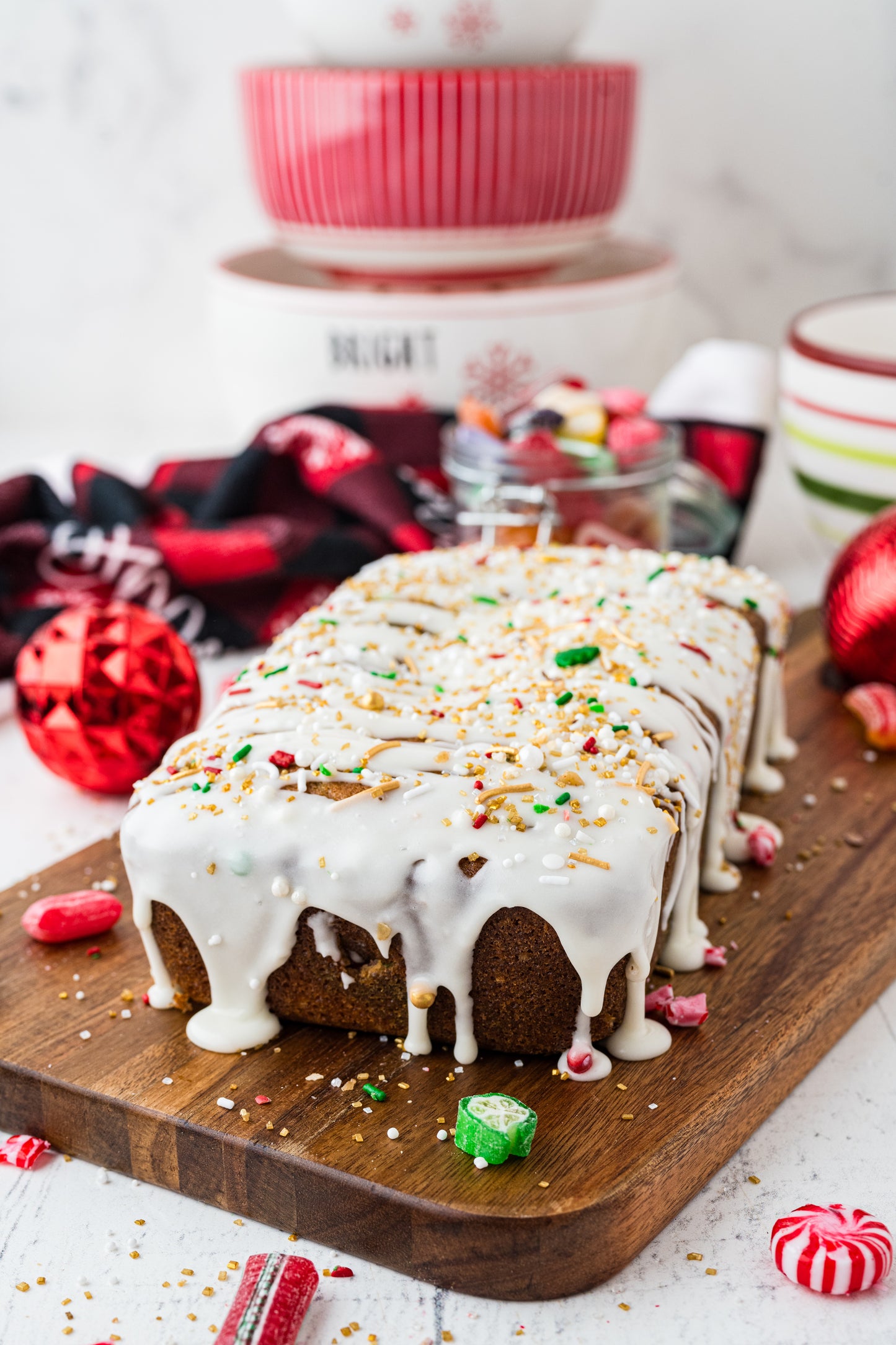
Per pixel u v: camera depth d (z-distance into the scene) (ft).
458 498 2.86
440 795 2.03
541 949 1.99
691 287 3.64
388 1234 1.89
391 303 2.98
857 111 3.39
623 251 3.32
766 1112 2.02
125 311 3.88
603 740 2.09
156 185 3.72
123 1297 1.87
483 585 2.42
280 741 2.09
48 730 2.42
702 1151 1.94
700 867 2.26
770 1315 1.85
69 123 3.67
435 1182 1.89
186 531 2.79
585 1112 1.96
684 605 2.36
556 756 2.06
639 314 3.09
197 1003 2.10
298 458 2.95
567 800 2.02
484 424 2.77
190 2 3.50
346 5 2.87
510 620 2.33
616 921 1.98
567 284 3.03
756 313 3.64
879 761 2.52
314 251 3.06
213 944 2.05
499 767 2.06
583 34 3.29
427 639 2.30
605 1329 1.84
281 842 2.02
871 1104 2.04
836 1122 2.02
